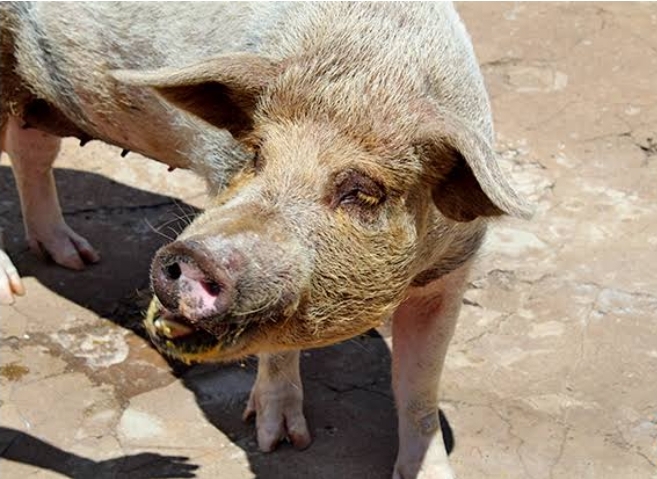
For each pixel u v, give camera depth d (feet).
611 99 10.38
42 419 7.84
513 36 10.94
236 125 6.73
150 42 7.64
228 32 7.30
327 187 6.36
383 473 7.59
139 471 7.54
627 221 9.39
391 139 6.41
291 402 7.69
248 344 6.35
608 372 8.20
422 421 7.50
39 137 8.72
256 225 6.19
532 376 8.18
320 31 6.63
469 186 6.53
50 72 8.13
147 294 8.77
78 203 9.53
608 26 11.00
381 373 8.23
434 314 7.38
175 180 9.78
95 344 8.37
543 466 7.61
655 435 7.80
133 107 7.83
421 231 6.68
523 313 8.63
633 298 8.73
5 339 8.35
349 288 6.47
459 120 6.41
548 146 10.02
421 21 6.70
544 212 9.45
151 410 7.93
